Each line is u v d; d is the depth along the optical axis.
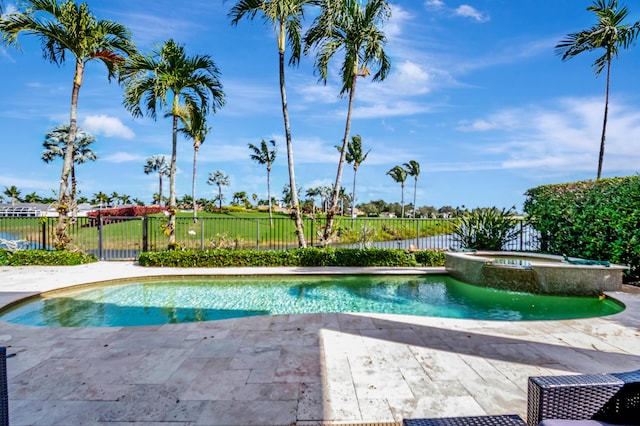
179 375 2.68
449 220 10.20
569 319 4.53
